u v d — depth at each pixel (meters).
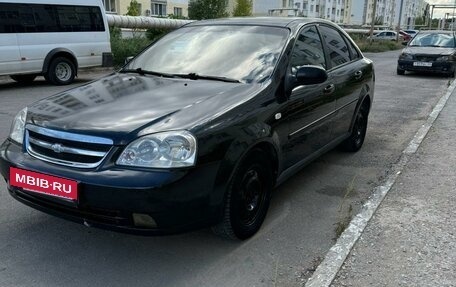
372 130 7.53
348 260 3.25
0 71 11.28
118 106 3.29
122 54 17.36
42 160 3.07
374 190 4.66
